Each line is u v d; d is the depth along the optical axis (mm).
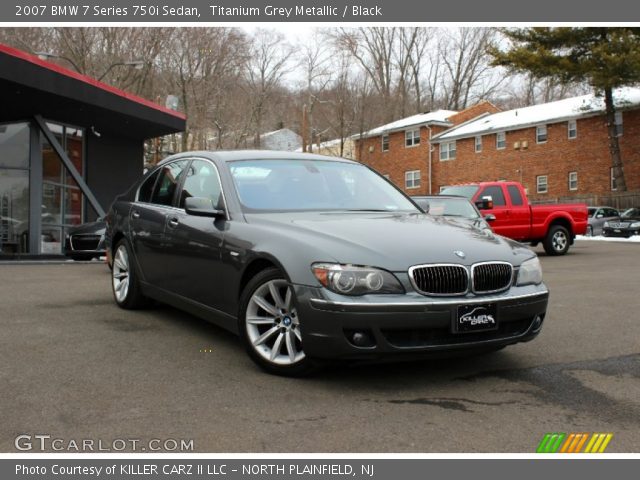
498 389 3883
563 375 4215
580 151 35188
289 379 4027
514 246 4387
